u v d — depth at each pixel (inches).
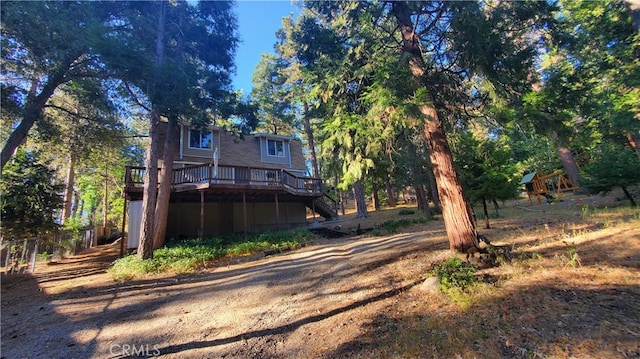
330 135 256.2
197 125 493.7
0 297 288.0
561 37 221.3
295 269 312.5
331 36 263.0
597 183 360.5
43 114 415.8
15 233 436.8
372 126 211.8
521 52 209.5
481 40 198.4
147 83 362.3
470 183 365.1
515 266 192.5
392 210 958.4
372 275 244.4
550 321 124.0
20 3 257.8
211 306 225.5
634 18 293.1
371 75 238.7
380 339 139.6
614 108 392.8
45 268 429.4
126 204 518.0
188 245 462.6
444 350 119.9
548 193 667.4
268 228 765.9
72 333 191.0
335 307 191.0
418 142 361.7
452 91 253.6
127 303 248.2
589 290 142.8
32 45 286.7
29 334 192.4
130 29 398.3
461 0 194.7
